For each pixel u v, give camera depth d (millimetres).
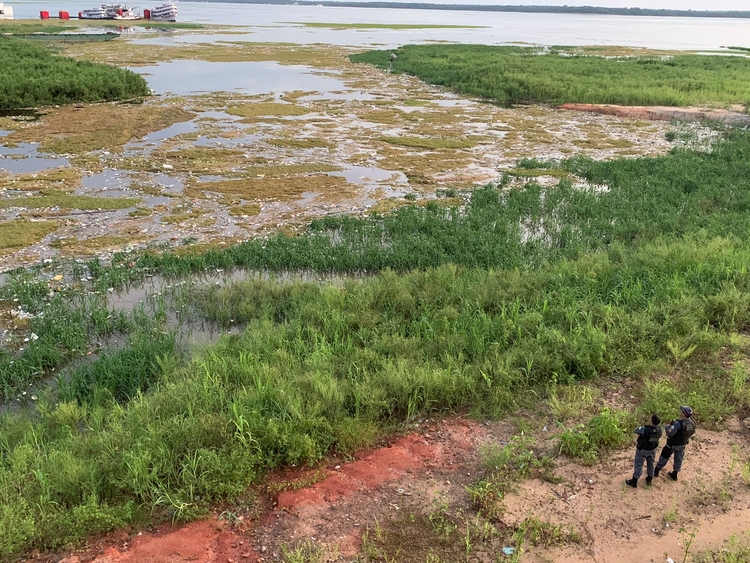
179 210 18422
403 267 15180
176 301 12945
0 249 15094
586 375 10227
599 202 19641
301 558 6340
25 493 7254
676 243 15898
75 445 8141
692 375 10180
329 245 15992
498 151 27047
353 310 12500
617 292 13156
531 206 19344
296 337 11430
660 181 21781
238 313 12641
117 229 16766
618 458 8117
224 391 9406
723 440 8516
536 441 8555
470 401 9609
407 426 9055
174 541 6641
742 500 7289
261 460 7898
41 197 18828
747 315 11938
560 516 7059
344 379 9805
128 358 10664
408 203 19703
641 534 6773
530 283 13562
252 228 17266
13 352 11031
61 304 12484
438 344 11039
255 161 24047
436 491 7527
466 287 13469
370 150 26391
